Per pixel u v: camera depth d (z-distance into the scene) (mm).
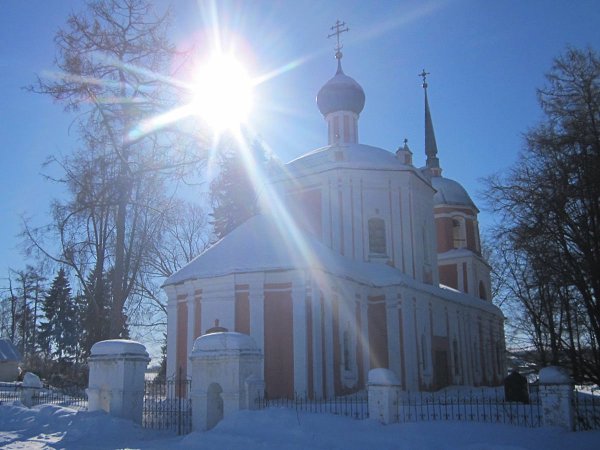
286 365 24641
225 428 15500
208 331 25594
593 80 17859
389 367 28547
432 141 52500
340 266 27438
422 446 13422
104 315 35938
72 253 28188
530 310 20531
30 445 15750
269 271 25391
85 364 42844
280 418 15430
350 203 31906
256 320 25094
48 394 28469
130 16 26484
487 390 33062
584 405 17922
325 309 25484
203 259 27516
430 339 31688
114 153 26062
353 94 37500
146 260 38250
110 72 26062
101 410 18266
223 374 17078
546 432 14445
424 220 35531
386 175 33062
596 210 16344
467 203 47312
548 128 18609
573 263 16641
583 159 16641
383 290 29469
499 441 13758
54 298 62406
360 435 14477
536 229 17016
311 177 32781
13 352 51219
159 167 26922
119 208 27125
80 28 25594
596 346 18219
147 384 21484
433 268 35250
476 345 39312
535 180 17734
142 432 17391
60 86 25172
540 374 15523
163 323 41938
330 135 37719
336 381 25516
